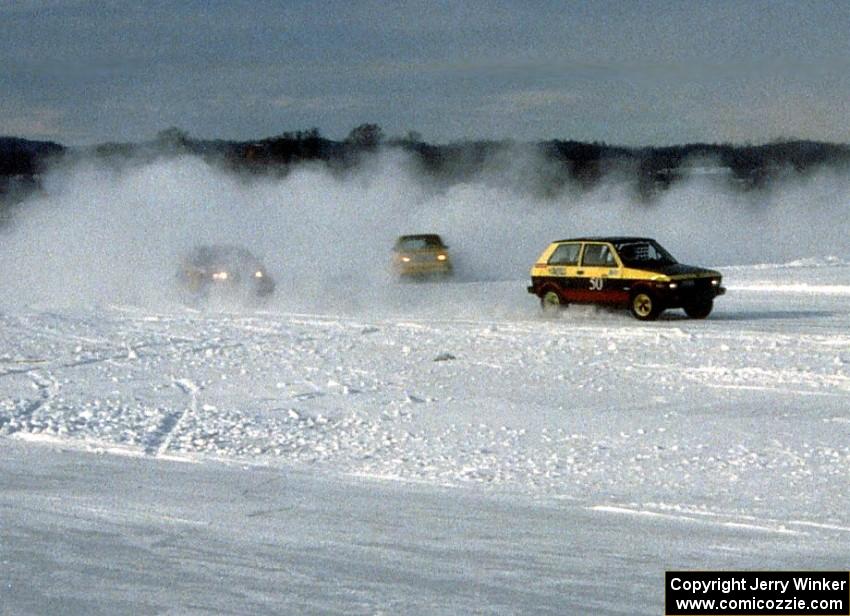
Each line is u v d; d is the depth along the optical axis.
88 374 47.44
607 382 42.50
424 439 33.47
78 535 22.66
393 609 17.77
